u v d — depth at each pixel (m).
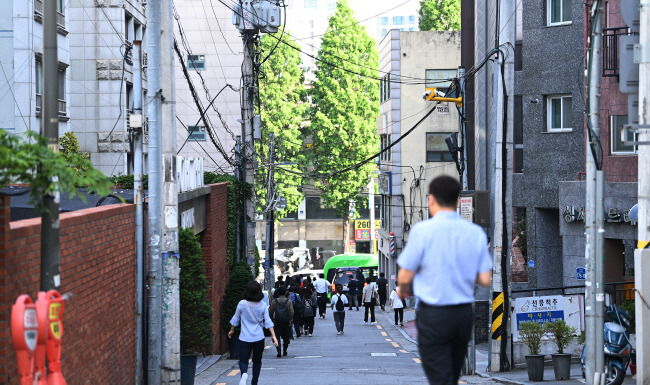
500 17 24.36
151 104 17.58
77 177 8.69
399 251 69.25
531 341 21.31
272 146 57.47
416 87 68.62
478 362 28.02
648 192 16.64
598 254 14.23
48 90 9.03
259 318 17.31
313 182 101.06
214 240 31.56
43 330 8.15
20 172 8.17
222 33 70.25
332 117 83.50
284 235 103.06
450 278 6.73
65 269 11.80
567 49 37.03
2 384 8.81
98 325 14.04
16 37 37.69
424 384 19.95
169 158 17.81
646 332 15.97
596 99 13.90
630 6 15.50
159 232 17.70
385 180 71.81
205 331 24.19
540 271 39.12
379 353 31.61
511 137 24.47
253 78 40.94
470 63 53.81
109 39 52.44
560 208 34.59
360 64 83.75
